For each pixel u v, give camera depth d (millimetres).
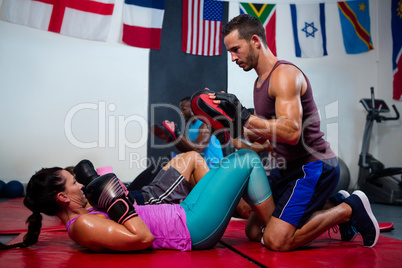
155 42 6297
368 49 6953
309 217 1943
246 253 1875
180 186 2236
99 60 6172
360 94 6980
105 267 1531
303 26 6832
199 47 6480
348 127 6891
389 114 6691
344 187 5633
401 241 2266
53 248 1956
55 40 6000
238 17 2051
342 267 1583
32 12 5785
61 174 1860
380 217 3920
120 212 1706
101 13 6066
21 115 5836
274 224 1928
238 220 3266
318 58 6898
